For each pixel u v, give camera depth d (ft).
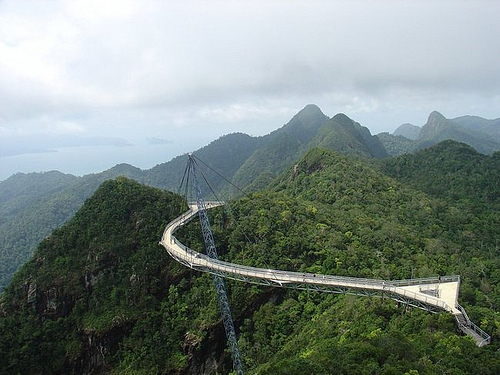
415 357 195.72
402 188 585.63
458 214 508.12
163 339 366.84
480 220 501.97
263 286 376.68
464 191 598.34
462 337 211.82
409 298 264.52
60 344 372.99
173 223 430.20
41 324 382.83
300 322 331.36
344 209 506.07
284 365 209.87
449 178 643.04
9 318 377.50
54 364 363.97
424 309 254.47
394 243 410.72
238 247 411.95
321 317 309.42
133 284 392.27
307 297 353.31
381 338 212.43
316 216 463.83
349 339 240.32
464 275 341.21
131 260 406.41
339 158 644.27
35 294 390.83
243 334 357.61
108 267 404.98
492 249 434.71
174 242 399.65
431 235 455.63
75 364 368.27
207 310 369.91
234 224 437.99
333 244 398.42
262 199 496.64
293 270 376.48
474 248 432.66
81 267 403.13
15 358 353.31
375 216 483.92
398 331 226.17
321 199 549.13
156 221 431.84
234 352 332.80
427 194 592.19
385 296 278.46
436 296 263.29
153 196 462.19
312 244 397.80
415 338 221.87
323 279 302.86
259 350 334.85
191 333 360.89
